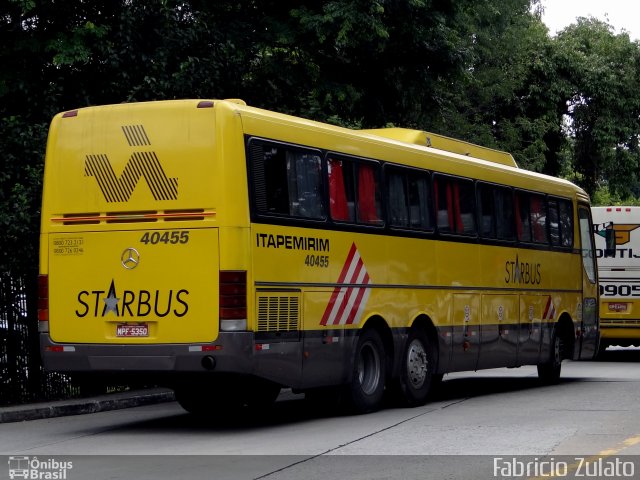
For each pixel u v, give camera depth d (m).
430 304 15.34
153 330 11.93
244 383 12.06
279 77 22.00
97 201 12.31
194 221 11.80
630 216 25.80
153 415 14.83
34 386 16.20
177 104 12.03
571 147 42.97
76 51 18.53
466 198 16.55
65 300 12.40
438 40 24.25
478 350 16.67
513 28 36.22
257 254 11.88
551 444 10.79
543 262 19.02
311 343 12.68
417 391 15.02
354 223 13.66
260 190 12.04
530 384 19.39
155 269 11.95
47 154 12.68
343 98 22.72
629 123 42.28
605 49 42.41
